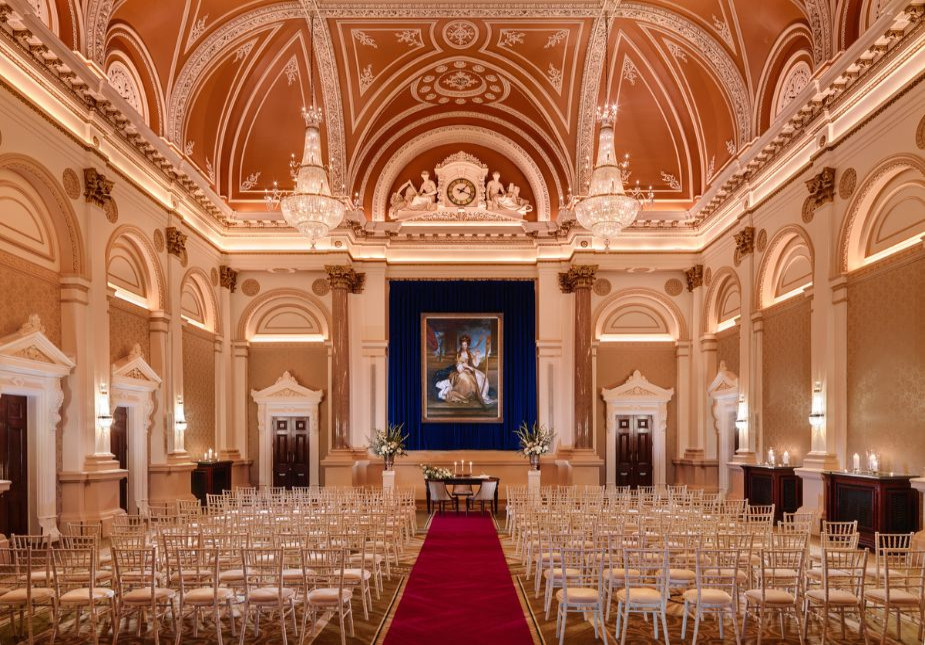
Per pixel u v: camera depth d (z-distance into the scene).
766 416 17.62
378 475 22.62
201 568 8.82
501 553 12.93
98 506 13.59
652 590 7.62
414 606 9.20
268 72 21.05
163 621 8.55
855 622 8.35
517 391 23.22
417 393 23.12
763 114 17.67
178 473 17.73
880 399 12.79
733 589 7.45
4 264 11.82
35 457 12.75
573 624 8.31
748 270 18.28
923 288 11.66
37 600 8.06
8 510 12.14
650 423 23.14
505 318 23.41
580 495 16.27
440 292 23.47
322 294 22.86
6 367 11.62
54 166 12.67
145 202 16.52
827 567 7.36
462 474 20.80
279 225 22.30
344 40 19.80
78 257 13.49
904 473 12.06
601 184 13.34
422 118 23.70
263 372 22.95
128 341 16.17
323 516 11.38
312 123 13.80
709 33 18.08
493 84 22.19
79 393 13.38
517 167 23.97
